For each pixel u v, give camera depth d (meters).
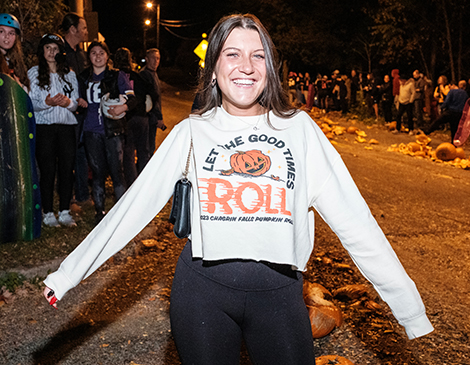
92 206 6.24
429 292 4.33
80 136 5.52
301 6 29.23
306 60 29.95
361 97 20.70
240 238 1.75
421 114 15.10
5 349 3.24
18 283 4.10
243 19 1.86
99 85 5.15
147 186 1.89
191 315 1.73
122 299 3.99
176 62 48.72
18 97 4.66
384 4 23.28
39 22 8.25
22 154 4.75
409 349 3.33
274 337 1.73
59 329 3.51
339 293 4.05
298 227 1.80
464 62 21.84
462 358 3.24
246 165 1.77
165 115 16.05
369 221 1.83
